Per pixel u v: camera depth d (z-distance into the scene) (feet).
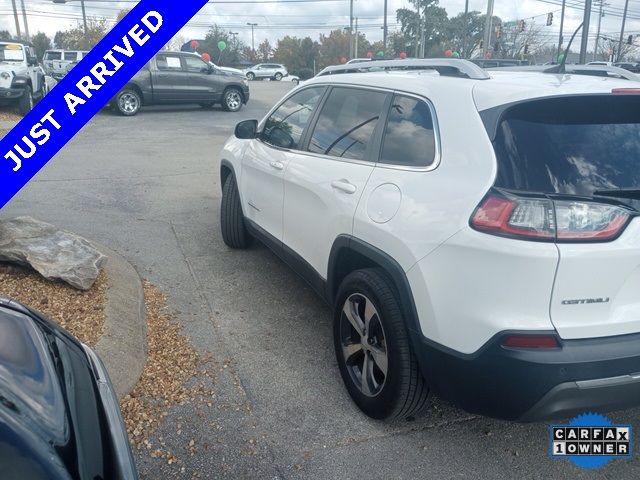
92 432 6.34
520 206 7.78
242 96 66.23
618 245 7.77
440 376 8.80
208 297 15.76
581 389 7.77
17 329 7.38
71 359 7.56
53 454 5.49
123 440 6.77
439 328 8.60
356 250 10.52
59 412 6.18
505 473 9.43
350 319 10.85
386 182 10.12
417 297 8.93
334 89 13.29
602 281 7.81
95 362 8.11
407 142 10.19
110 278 15.28
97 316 12.94
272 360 12.67
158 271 17.38
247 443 10.00
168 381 11.68
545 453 9.90
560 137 8.40
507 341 7.85
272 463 9.55
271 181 14.89
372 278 9.99
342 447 9.96
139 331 13.35
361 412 10.88
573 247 7.64
